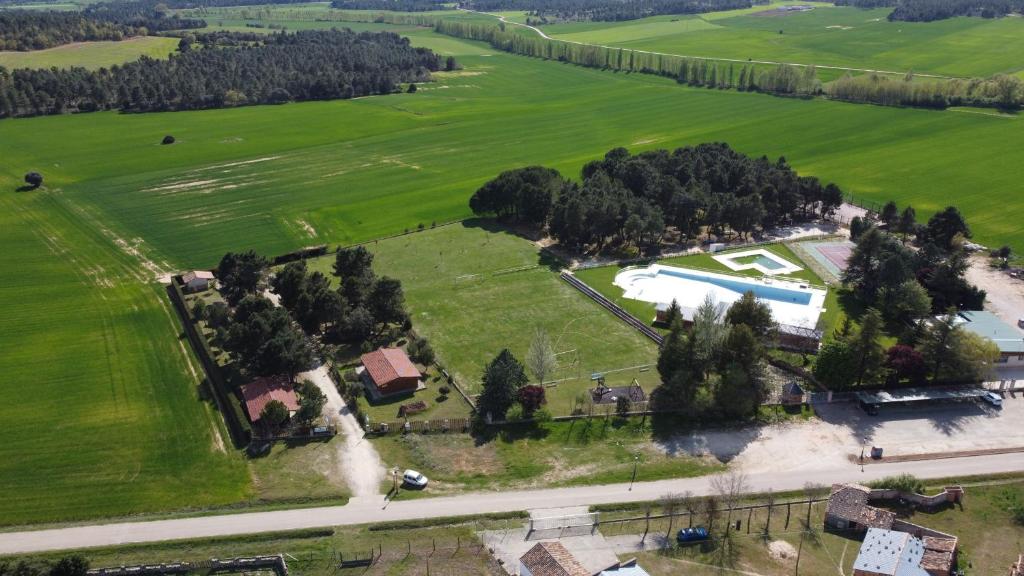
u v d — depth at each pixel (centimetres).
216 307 13700
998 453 10188
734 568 8238
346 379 12144
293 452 10400
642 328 13662
